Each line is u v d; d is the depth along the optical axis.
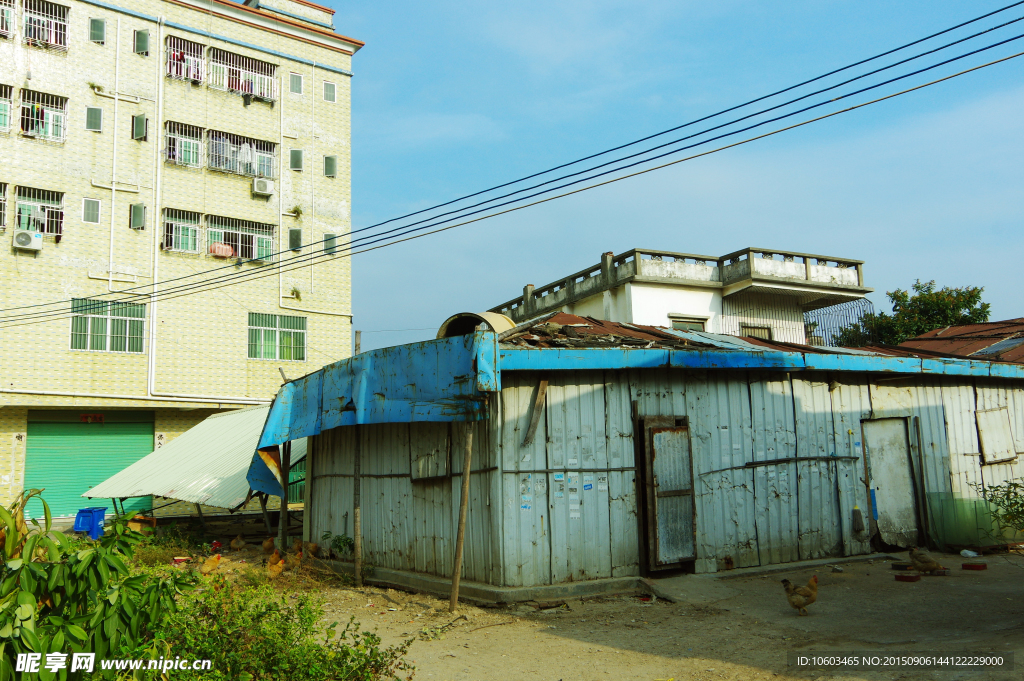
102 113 25.41
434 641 7.59
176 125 26.78
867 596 8.94
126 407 24.89
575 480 9.63
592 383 9.95
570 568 9.41
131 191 25.66
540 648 7.23
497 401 9.37
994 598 8.63
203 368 26.30
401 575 10.48
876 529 11.91
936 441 12.92
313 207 29.22
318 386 11.59
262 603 5.75
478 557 9.43
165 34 26.88
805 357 11.38
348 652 5.42
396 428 11.27
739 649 6.98
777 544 10.91
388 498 11.31
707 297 27.03
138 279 25.47
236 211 27.56
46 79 24.52
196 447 18.75
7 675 4.16
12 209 23.59
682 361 10.32
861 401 12.28
